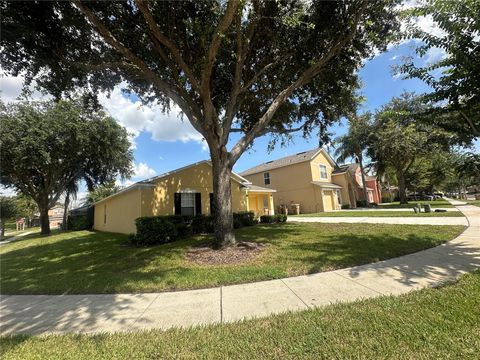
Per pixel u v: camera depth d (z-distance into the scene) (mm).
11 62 7348
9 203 41594
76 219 23938
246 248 7535
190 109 8641
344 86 10180
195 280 5152
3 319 3969
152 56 8609
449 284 3982
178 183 13461
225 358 2596
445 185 47688
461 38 4922
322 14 7645
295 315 3391
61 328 3539
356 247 6922
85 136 18469
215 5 7266
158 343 2943
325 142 11891
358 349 2562
